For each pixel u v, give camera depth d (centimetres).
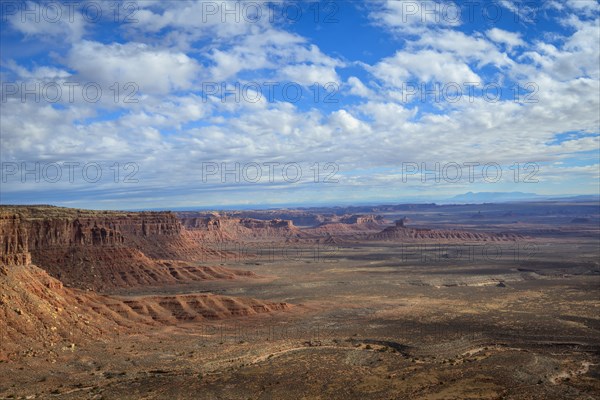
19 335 10562
